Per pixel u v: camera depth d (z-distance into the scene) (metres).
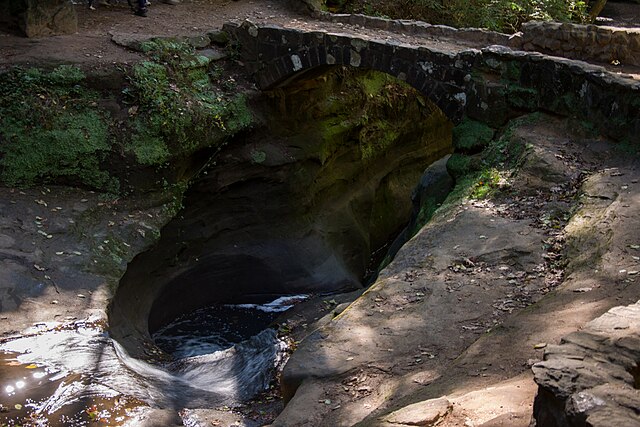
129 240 11.12
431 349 6.72
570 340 4.17
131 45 12.89
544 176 9.76
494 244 8.43
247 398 8.78
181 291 13.04
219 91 13.38
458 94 11.93
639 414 3.47
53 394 7.64
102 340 8.87
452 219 9.32
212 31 14.02
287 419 5.99
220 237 13.63
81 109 11.84
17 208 10.83
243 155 13.41
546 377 3.80
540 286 7.56
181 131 12.20
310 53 13.20
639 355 4.00
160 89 12.29
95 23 14.21
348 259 15.01
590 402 3.53
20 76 11.62
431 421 4.70
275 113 14.20
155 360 10.39
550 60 10.84
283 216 14.23
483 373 5.75
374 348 6.84
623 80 9.99
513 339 6.17
